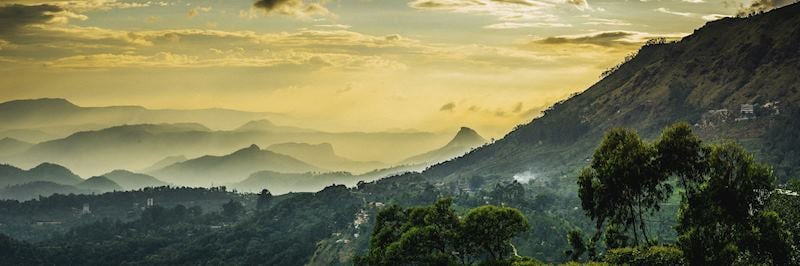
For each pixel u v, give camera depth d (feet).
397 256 391.45
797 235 329.72
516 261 377.09
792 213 335.67
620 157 350.84
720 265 312.91
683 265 325.83
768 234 308.60
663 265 331.36
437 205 409.69
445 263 388.37
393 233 428.97
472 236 391.65
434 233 394.11
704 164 339.98
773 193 337.31
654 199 388.37
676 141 343.46
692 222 332.19
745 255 315.78
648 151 350.23
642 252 339.36
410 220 420.77
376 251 420.77
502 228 391.65
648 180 349.41
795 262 318.86
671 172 346.95
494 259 388.78
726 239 317.01
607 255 352.08
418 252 392.27
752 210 326.65
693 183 359.25
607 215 366.43
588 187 369.50
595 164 369.30
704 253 318.24
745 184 319.68
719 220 319.68
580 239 400.67
